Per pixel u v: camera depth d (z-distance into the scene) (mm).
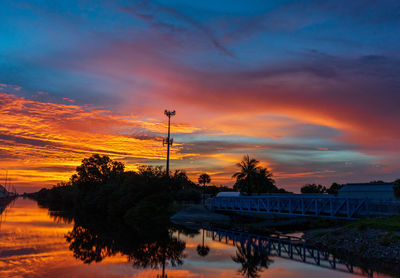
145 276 21266
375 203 35719
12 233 40312
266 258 27422
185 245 35188
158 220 62875
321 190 116188
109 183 97188
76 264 24234
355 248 27969
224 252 30781
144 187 73188
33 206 119125
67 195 138125
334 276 20609
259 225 57375
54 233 41719
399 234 26594
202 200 92938
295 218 69938
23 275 20641
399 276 20109
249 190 75938
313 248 31781
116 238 39875
